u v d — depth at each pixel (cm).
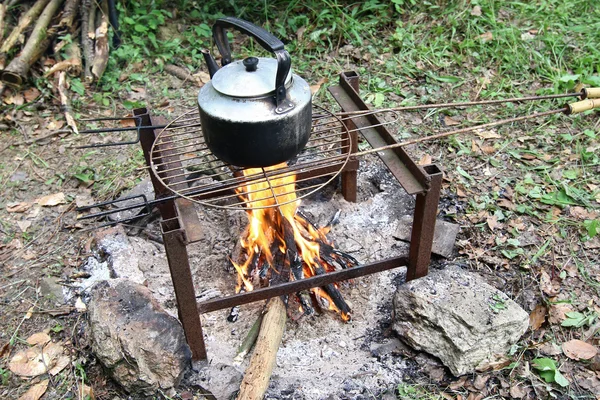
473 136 207
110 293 139
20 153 204
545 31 248
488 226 171
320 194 189
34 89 225
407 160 130
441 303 135
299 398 132
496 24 254
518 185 185
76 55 231
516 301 152
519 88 228
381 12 263
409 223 175
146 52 243
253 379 130
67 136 212
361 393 133
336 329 150
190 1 266
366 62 245
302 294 155
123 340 129
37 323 150
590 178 188
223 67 116
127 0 256
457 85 230
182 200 129
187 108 223
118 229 171
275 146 111
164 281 160
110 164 199
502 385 134
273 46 104
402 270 164
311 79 238
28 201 187
